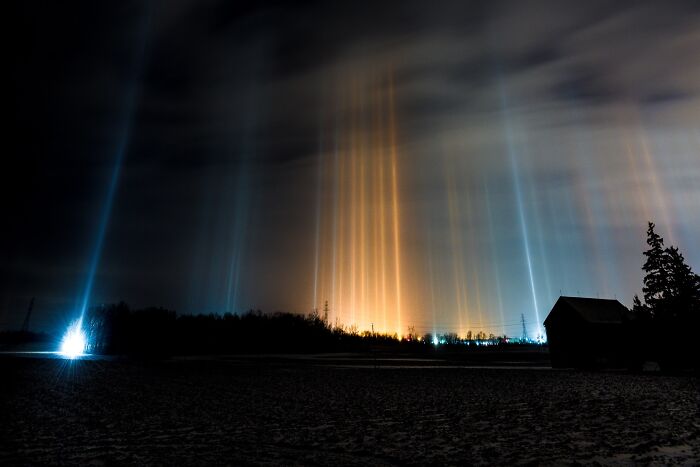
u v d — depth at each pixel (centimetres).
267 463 1073
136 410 1969
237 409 2012
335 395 2577
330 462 1080
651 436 1336
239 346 12119
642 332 5209
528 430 1473
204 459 1112
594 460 1064
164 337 10319
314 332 15175
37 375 3728
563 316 6025
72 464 1067
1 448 1234
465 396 2514
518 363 6575
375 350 12438
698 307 4938
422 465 1044
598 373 4412
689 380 3534
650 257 5312
